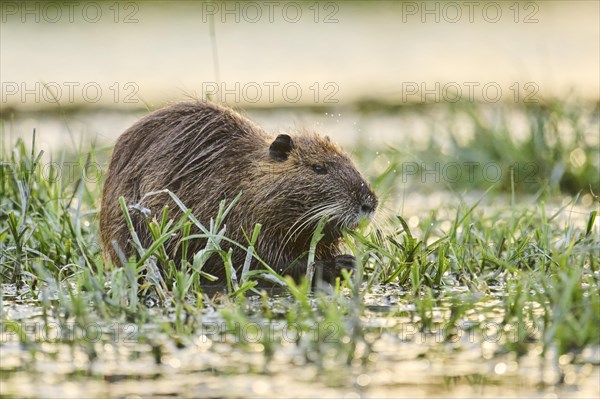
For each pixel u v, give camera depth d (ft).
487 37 108.06
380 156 63.36
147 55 97.96
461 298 33.42
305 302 30.45
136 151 38.75
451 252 38.11
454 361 27.07
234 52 100.83
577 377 25.72
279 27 113.19
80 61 94.68
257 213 37.63
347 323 30.32
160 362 27.14
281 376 25.91
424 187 59.21
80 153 44.50
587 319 28.14
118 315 31.17
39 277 35.81
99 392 24.76
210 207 37.76
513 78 86.43
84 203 46.98
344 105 80.74
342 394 24.56
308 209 37.58
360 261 32.96
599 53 97.55
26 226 37.91
